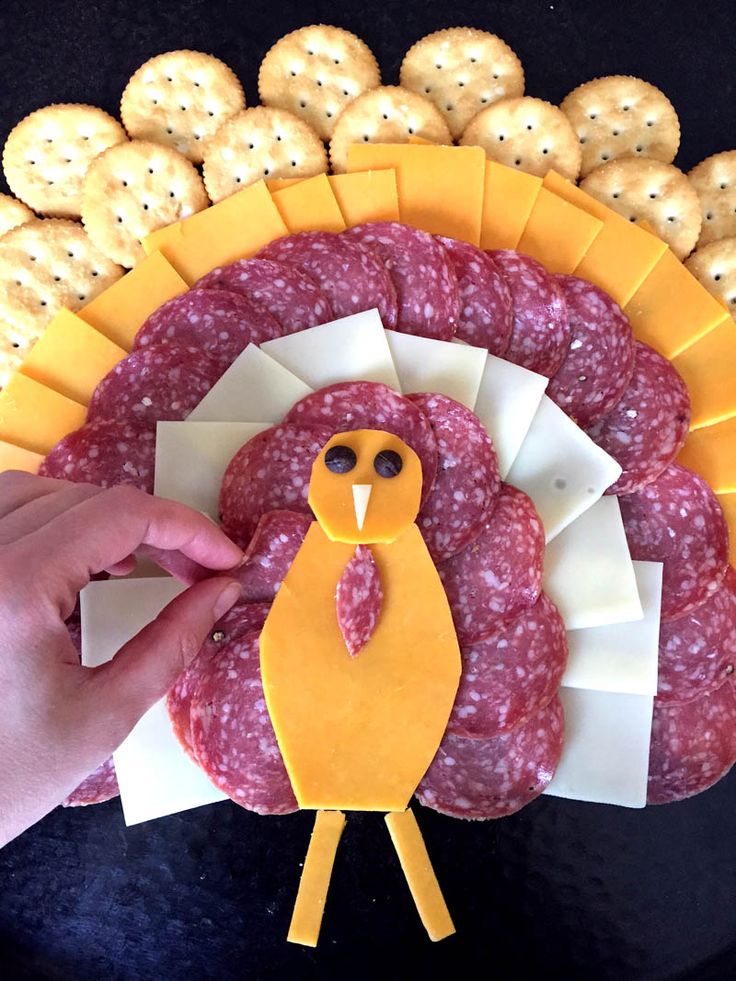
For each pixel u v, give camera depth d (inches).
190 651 6.7
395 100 11.1
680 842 10.6
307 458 7.9
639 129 11.5
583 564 8.8
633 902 10.5
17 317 10.8
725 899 10.5
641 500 9.3
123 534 6.3
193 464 8.3
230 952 10.4
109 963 10.4
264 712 7.9
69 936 10.4
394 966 10.3
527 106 11.1
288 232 10.2
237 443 8.4
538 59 11.9
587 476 8.7
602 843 10.6
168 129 11.4
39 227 11.0
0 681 6.1
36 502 6.7
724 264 11.0
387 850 10.3
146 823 10.5
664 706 9.5
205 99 11.5
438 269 9.3
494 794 8.8
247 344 9.0
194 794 8.9
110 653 8.1
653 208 11.0
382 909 10.3
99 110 11.4
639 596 8.9
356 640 7.5
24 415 9.6
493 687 8.2
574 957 10.4
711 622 9.3
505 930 10.4
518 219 10.3
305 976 10.3
